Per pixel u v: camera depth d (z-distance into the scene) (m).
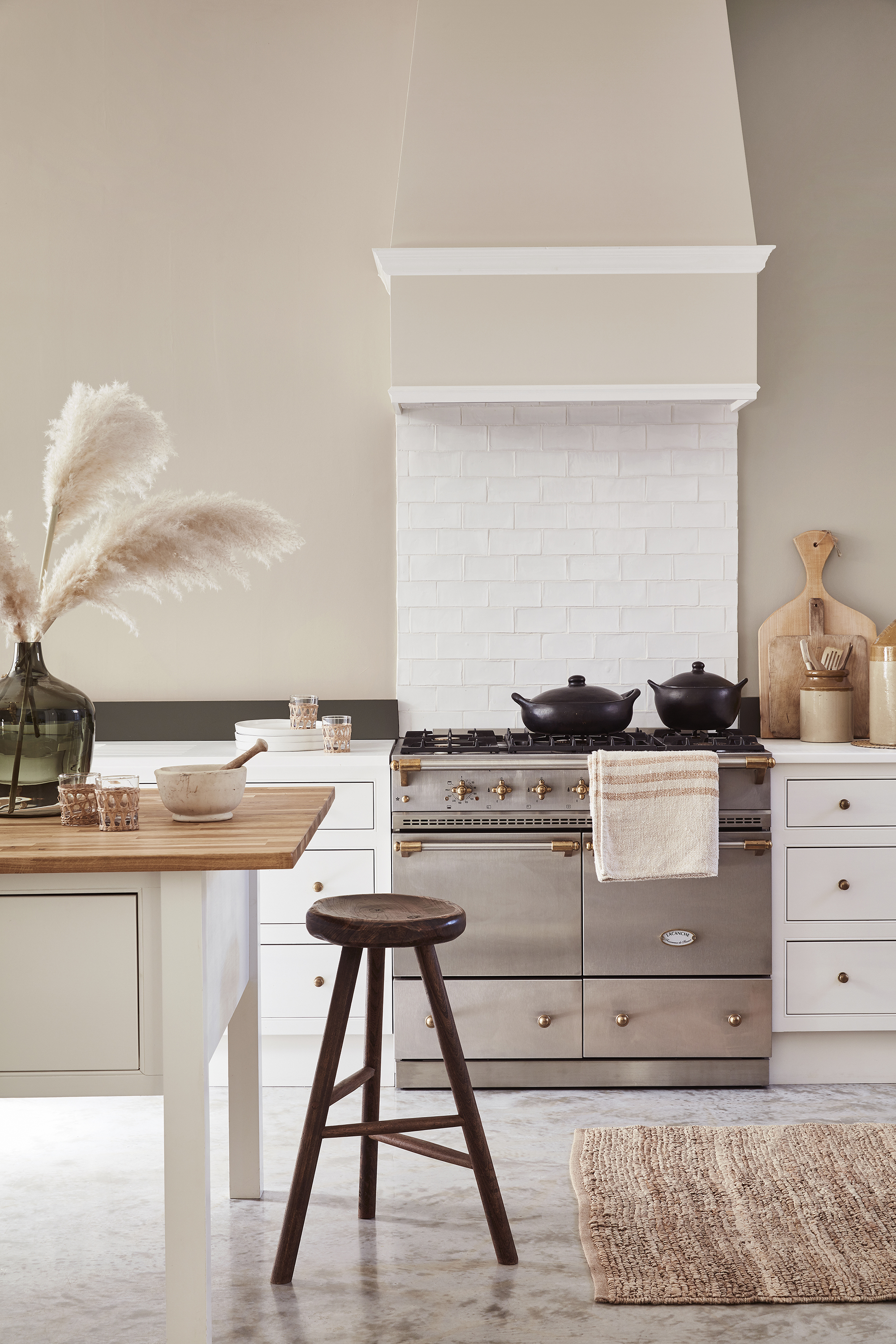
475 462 3.96
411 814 3.35
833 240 4.00
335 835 3.41
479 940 3.35
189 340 3.97
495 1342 2.07
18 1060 1.85
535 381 3.50
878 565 4.04
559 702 3.50
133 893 1.84
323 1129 2.28
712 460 3.98
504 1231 2.35
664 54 3.57
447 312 3.49
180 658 4.02
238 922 2.34
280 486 4.01
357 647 4.03
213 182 3.96
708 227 3.52
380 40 3.95
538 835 3.34
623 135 3.55
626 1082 3.38
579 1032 3.36
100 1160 2.90
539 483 3.97
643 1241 2.42
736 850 3.35
